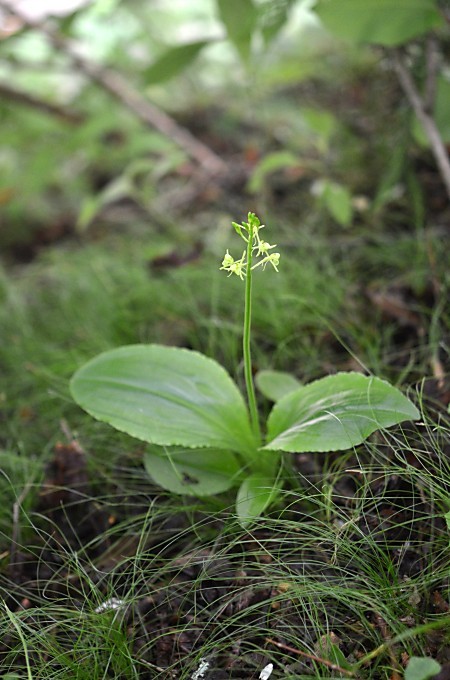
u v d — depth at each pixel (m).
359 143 0.98
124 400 0.69
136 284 0.90
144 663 0.63
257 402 0.77
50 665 0.64
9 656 0.65
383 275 0.85
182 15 1.55
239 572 0.66
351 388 0.67
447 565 0.64
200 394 0.69
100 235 1.12
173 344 0.84
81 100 1.26
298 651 0.62
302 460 0.71
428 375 0.74
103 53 1.35
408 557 0.65
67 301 0.92
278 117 1.23
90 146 1.17
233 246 0.91
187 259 0.94
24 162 1.28
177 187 1.16
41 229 1.18
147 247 0.97
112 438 0.75
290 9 0.88
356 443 0.65
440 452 0.66
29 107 1.21
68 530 0.71
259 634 0.63
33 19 1.12
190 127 1.31
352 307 0.81
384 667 0.61
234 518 0.68
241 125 1.28
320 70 1.21
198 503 0.70
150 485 0.72
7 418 0.81
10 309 0.93
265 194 1.01
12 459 0.74
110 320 0.86
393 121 0.92
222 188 1.08
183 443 0.68
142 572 0.66
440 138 0.83
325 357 0.79
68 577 0.68
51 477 0.73
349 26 0.80
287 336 0.80
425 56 0.85
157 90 1.39
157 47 1.40
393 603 0.63
